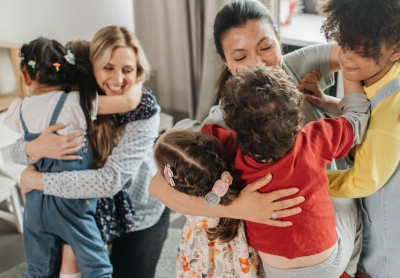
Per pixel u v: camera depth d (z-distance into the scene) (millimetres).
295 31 2152
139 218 1512
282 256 854
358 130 813
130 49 1369
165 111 2670
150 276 1462
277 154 718
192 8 2188
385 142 811
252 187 805
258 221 831
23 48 1312
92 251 1290
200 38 2271
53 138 1247
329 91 2271
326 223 833
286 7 2184
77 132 1290
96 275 1284
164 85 2576
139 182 1508
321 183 790
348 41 758
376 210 956
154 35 2455
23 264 1817
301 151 760
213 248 1024
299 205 805
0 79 1972
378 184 854
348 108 863
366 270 1051
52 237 1335
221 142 888
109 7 2410
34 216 1318
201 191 816
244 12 965
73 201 1298
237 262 975
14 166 1971
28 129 1314
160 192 956
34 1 2014
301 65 1160
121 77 1360
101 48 1315
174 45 2412
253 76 708
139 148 1387
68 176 1275
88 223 1315
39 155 1269
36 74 1298
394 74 809
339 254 875
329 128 799
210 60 2113
